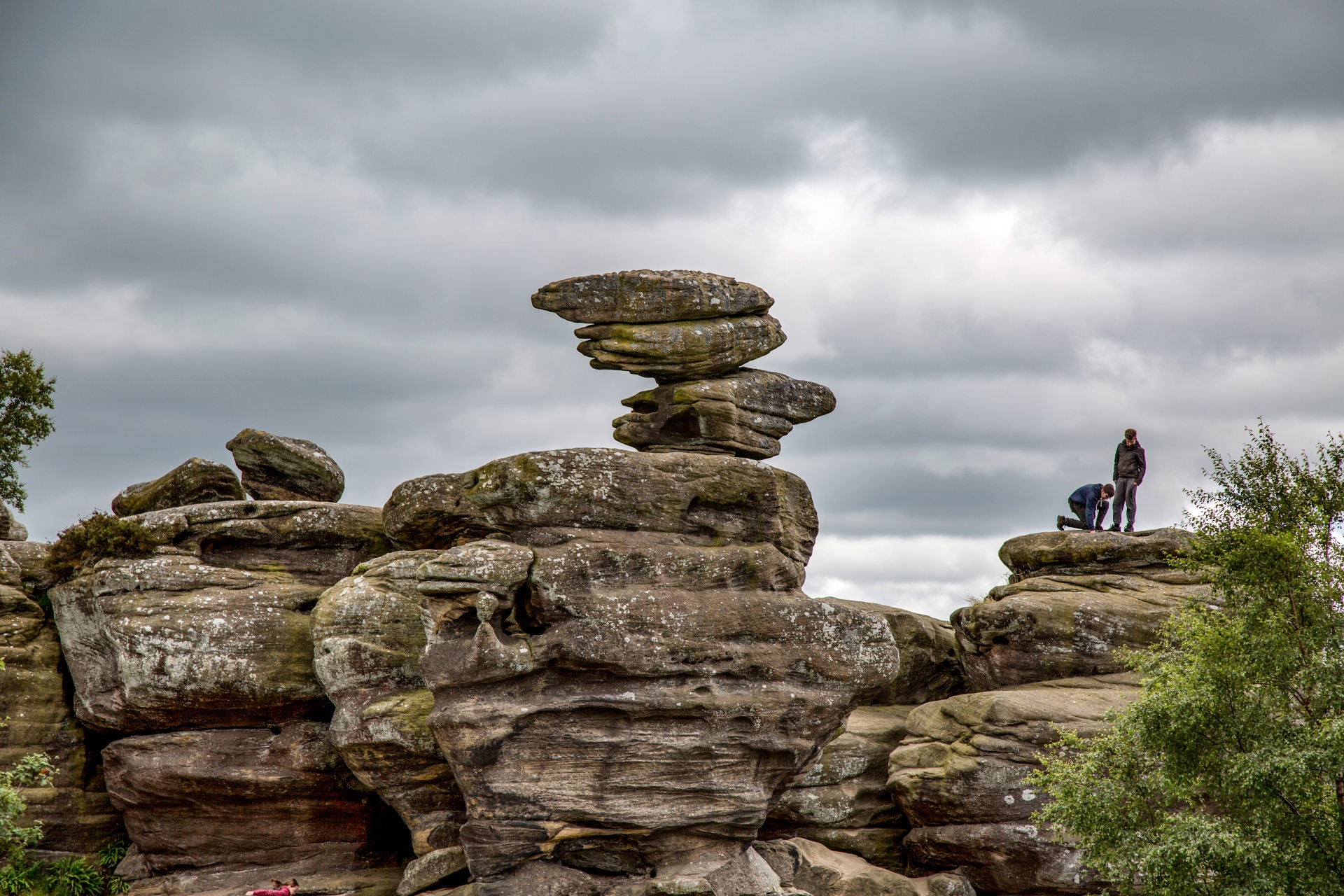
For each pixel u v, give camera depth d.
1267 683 28.17
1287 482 29.77
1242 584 28.92
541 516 33.28
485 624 30.95
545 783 31.05
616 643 31.41
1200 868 27.47
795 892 33.47
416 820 34.44
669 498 34.06
